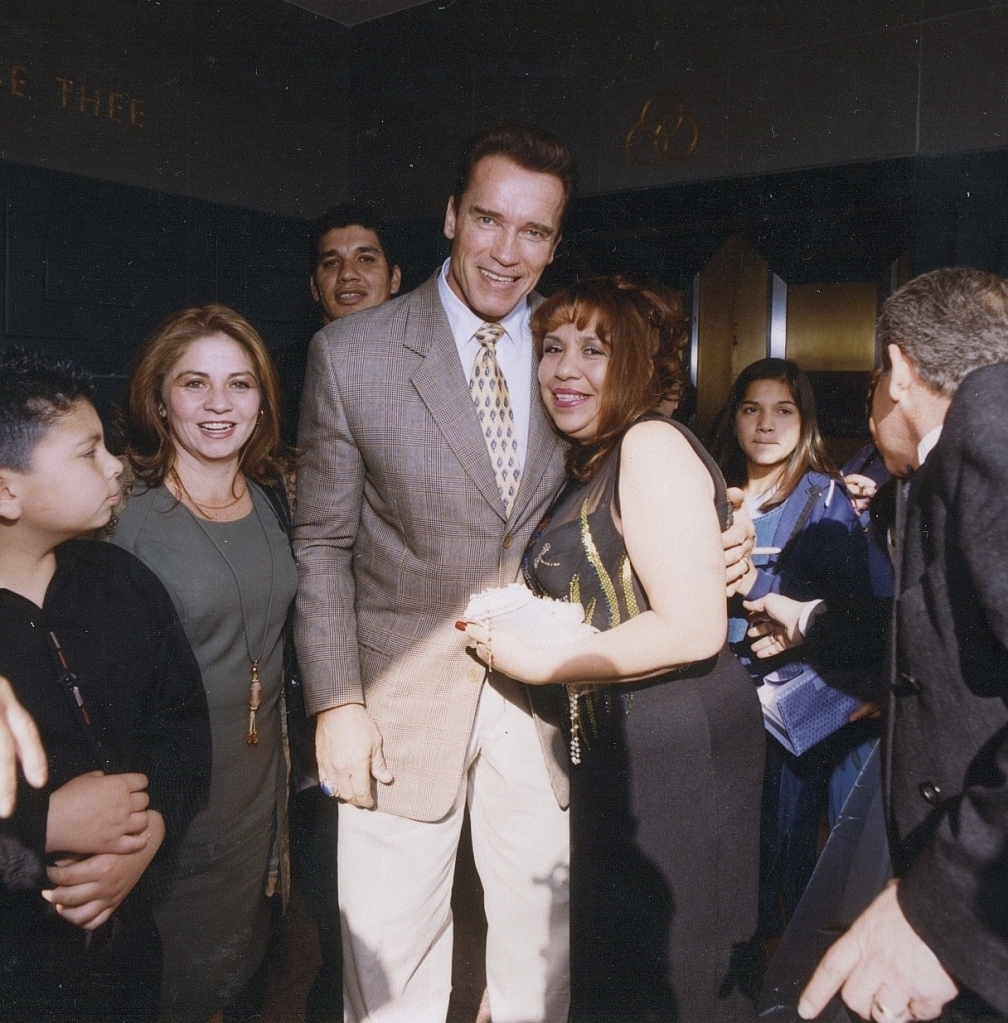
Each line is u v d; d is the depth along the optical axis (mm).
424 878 1748
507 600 1503
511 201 1576
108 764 1390
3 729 1232
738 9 3580
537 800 1765
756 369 2193
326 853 2396
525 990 1809
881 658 1766
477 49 4391
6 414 1274
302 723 1853
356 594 1795
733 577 1618
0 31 3729
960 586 1032
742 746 1488
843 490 2127
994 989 873
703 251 3781
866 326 3502
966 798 942
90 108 4031
